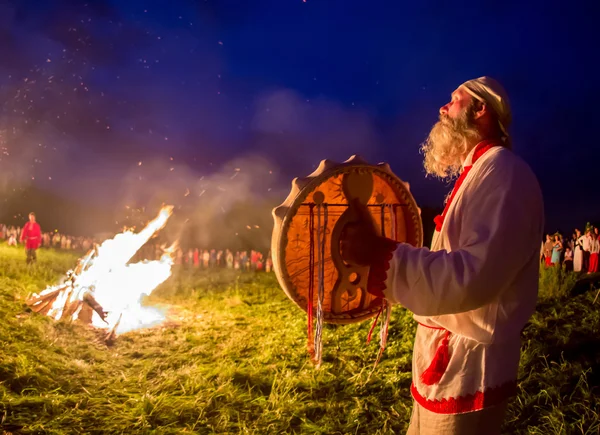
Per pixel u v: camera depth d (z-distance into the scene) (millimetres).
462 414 1700
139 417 4223
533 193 1631
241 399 4730
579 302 6801
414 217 2102
